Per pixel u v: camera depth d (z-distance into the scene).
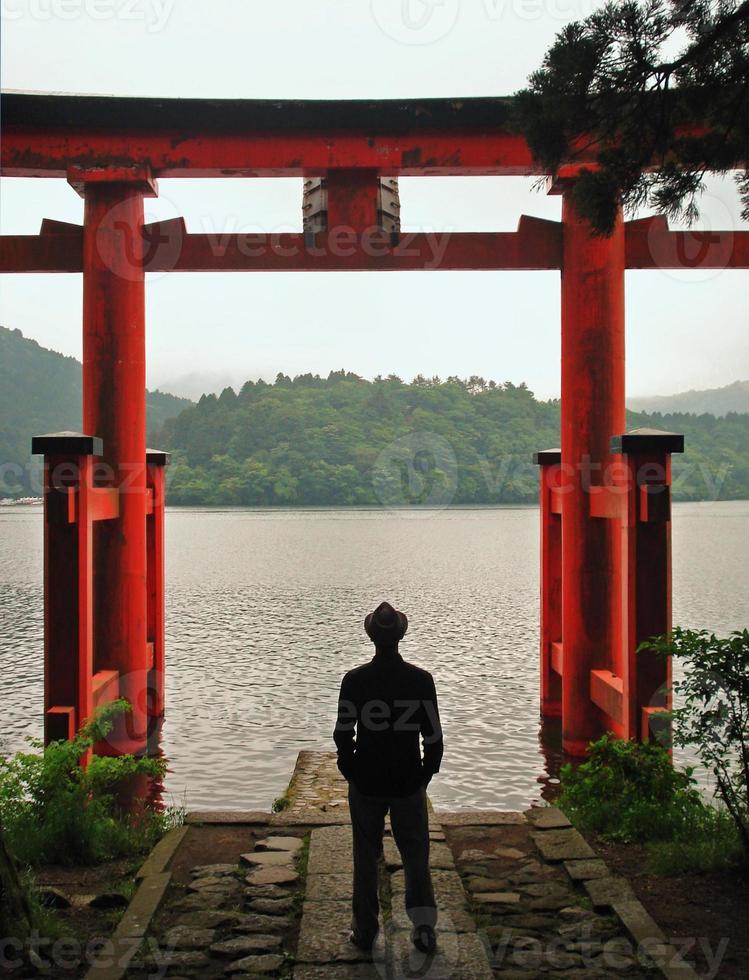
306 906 5.61
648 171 7.67
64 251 14.12
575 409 13.98
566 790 8.62
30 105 13.25
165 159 13.68
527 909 5.73
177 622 28.95
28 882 5.88
